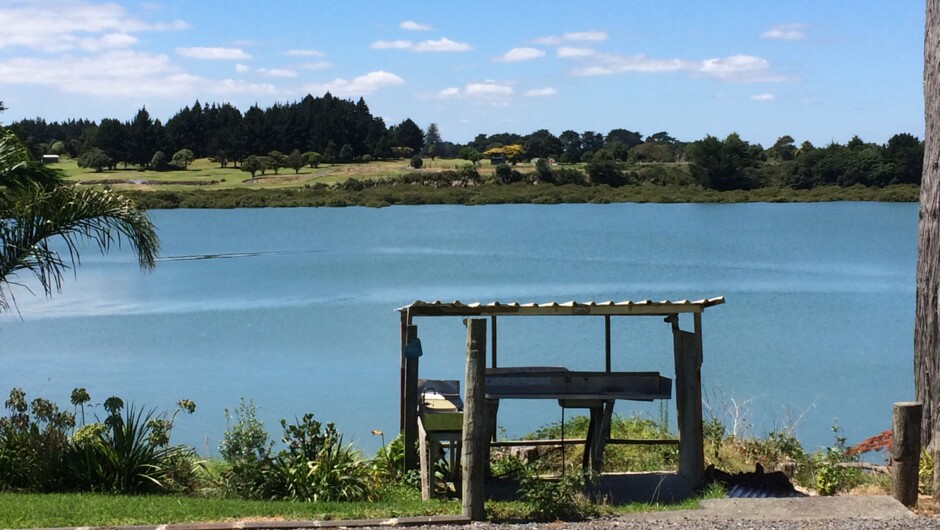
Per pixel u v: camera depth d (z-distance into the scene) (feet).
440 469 30.25
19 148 33.40
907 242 218.18
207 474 31.40
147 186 425.69
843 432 51.29
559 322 97.19
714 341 86.99
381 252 196.75
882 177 401.08
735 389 64.85
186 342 88.53
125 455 30.25
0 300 34.12
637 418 42.70
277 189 422.41
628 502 28.37
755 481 30.76
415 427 30.78
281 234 253.24
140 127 497.05
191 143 542.57
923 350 33.04
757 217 317.83
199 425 54.90
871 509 24.79
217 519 24.18
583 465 33.24
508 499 28.48
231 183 444.14
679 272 156.66
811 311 108.68
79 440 30.58
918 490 26.76
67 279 149.18
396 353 81.46
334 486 28.60
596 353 79.56
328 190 423.23
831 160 411.54
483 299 121.08
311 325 99.14
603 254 190.29
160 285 140.05
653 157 493.36
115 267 168.66
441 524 23.73
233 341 88.89
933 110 32.91
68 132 587.68
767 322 99.30
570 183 433.89
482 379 23.94
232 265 171.32
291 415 58.03
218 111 558.97
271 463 29.35
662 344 84.17
